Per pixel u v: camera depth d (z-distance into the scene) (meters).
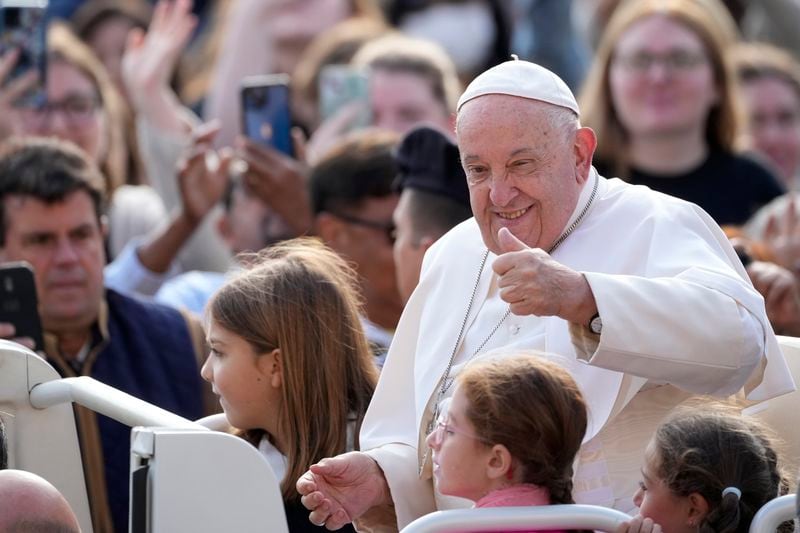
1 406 15.17
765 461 12.73
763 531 12.05
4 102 27.89
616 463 13.95
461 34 35.84
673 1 26.92
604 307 12.96
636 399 14.10
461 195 18.80
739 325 13.23
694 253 13.84
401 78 28.12
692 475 12.57
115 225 28.69
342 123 28.06
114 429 19.16
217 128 24.98
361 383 15.34
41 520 11.62
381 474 14.29
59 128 28.33
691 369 13.18
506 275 12.92
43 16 27.97
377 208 21.61
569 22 36.91
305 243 16.83
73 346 20.22
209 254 27.83
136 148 32.16
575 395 12.34
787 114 32.06
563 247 14.23
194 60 37.62
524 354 12.78
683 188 26.81
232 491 11.89
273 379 14.96
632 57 26.72
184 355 20.34
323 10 34.34
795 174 32.28
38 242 20.17
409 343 15.39
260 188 24.72
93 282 20.19
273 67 34.16
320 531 15.01
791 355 15.11
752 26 37.31
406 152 19.08
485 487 12.34
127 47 34.38
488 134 13.64
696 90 26.61
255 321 14.90
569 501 12.48
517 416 12.14
